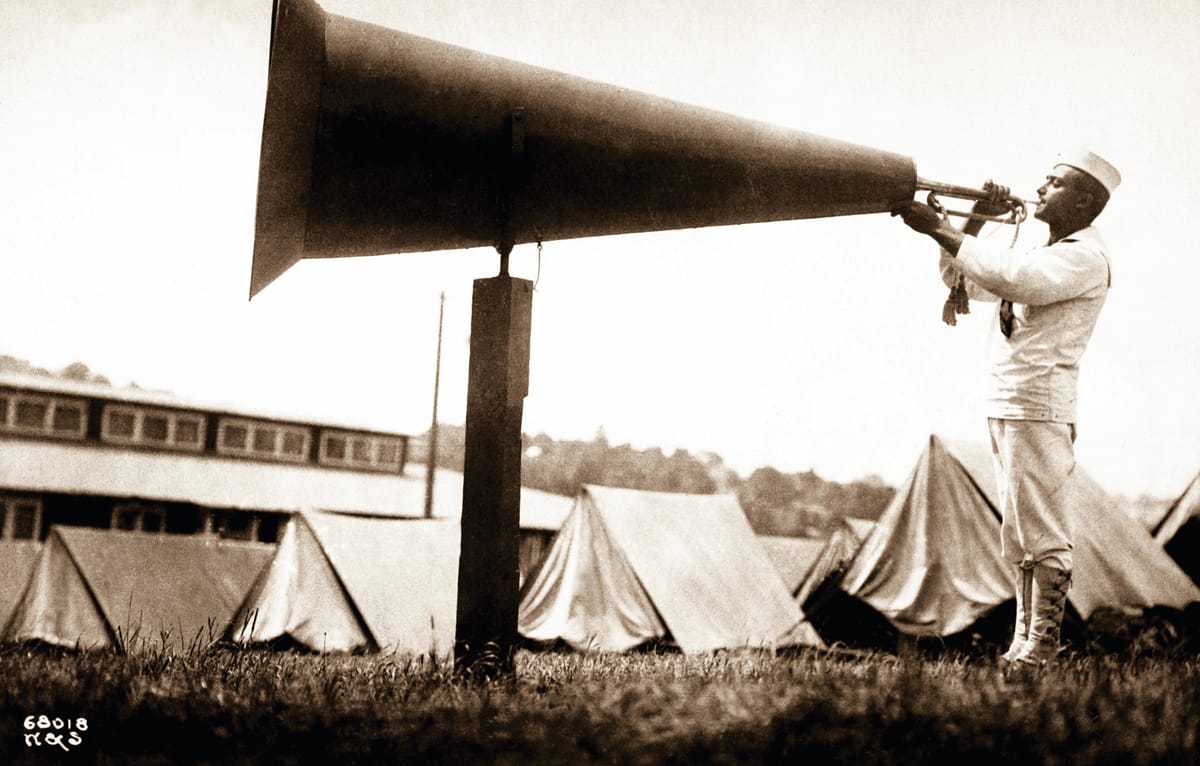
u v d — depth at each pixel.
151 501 24.22
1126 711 3.62
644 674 5.21
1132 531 12.73
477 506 4.97
